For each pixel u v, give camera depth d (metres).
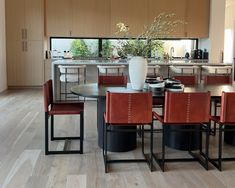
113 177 3.13
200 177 3.15
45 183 2.97
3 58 8.62
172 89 3.77
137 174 3.21
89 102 7.18
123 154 3.79
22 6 8.84
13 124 5.11
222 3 9.02
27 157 3.64
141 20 9.12
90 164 3.45
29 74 9.08
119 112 3.21
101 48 9.59
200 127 3.65
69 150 3.87
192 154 3.75
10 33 8.91
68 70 6.80
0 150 3.87
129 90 3.83
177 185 2.96
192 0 9.19
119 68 6.84
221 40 9.14
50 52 9.40
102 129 3.91
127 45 3.94
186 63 7.51
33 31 8.94
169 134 4.03
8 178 3.07
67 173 3.21
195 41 9.79
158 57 8.78
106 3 9.02
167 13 9.15
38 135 4.52
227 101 3.25
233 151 3.91
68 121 5.38
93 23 9.05
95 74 7.42
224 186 2.95
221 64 7.54
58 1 8.92
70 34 9.04
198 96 3.21
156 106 4.58
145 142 4.29
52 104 4.09
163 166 3.29
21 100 7.23
